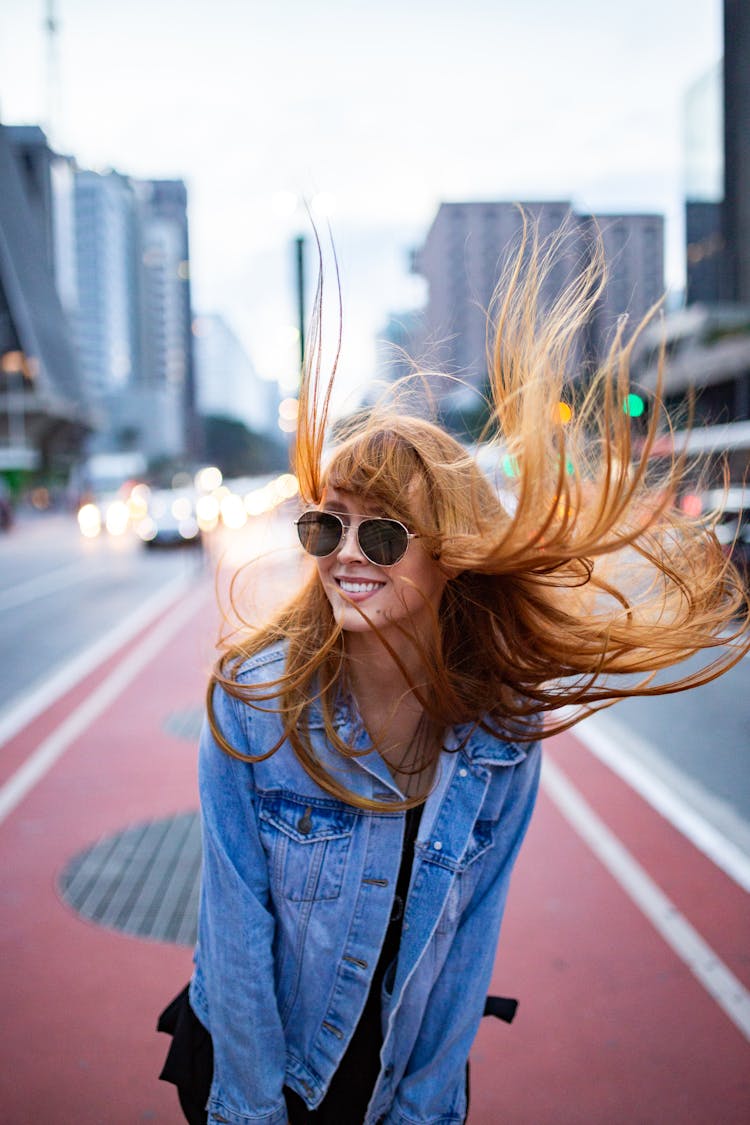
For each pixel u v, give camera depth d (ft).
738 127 160.56
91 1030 9.62
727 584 5.36
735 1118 8.30
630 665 5.12
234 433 578.66
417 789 4.89
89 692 25.95
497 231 107.04
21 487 241.76
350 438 4.61
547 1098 8.58
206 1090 4.89
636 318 4.71
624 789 17.48
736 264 163.63
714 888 12.98
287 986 4.75
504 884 4.96
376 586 4.49
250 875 4.64
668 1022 9.77
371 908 4.65
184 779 17.97
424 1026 4.88
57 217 469.57
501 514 4.65
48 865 13.79
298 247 42.19
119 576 60.08
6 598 48.78
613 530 4.55
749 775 18.39
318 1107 4.80
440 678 4.59
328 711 4.60
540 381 4.22
